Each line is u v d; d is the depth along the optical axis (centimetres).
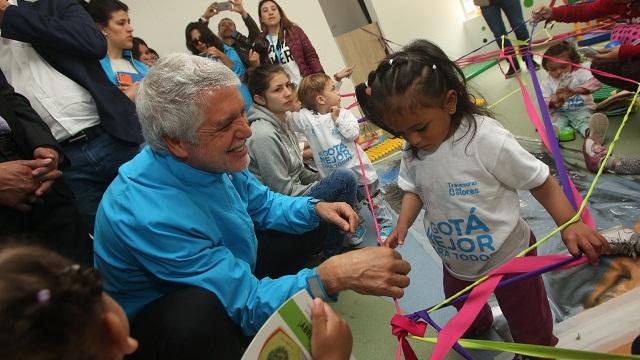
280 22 321
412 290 161
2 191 117
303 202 141
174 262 101
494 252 100
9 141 127
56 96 151
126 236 101
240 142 102
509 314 108
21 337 40
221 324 100
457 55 521
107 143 159
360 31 468
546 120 114
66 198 138
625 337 100
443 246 109
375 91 94
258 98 192
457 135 95
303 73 322
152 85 95
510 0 367
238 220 119
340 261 98
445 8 507
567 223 84
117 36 205
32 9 148
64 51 153
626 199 165
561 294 135
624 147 196
